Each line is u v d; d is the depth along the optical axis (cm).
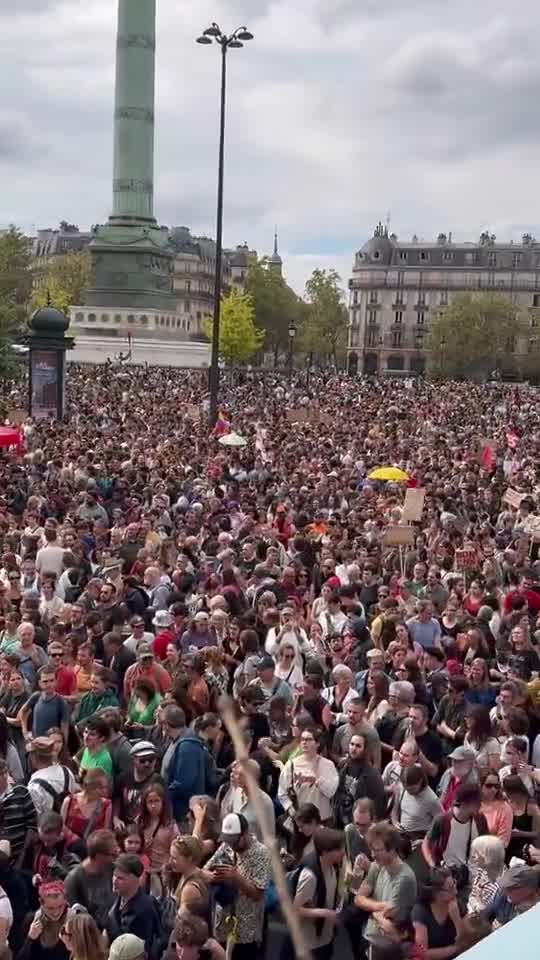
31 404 4841
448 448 4478
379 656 1339
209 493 2811
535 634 1561
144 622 1575
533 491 3155
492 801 1002
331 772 1074
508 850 1002
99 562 2083
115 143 11631
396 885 880
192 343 12256
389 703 1250
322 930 897
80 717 1271
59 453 3538
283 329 18212
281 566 1978
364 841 948
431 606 1602
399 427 5362
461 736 1247
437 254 19875
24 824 953
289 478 3234
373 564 1938
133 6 11069
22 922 884
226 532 2305
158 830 958
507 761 1102
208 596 1733
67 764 1111
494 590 1831
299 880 902
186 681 1242
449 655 1530
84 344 11688
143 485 2975
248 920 891
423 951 830
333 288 18712
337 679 1327
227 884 889
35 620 1542
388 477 2962
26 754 1193
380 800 1069
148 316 11894
